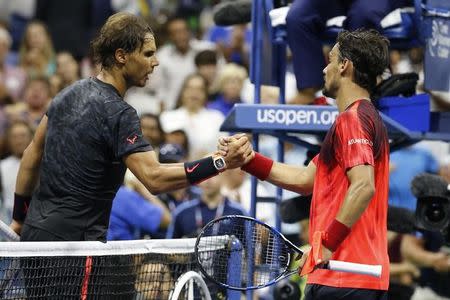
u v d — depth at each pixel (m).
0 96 23.20
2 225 11.05
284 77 14.38
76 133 10.51
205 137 21.66
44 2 26.53
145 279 11.10
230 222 11.10
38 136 11.00
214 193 16.70
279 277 10.62
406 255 15.14
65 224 10.52
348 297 10.13
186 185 10.55
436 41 13.48
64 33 26.41
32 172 11.22
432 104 15.16
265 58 13.86
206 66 23.64
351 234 10.11
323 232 9.80
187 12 28.33
